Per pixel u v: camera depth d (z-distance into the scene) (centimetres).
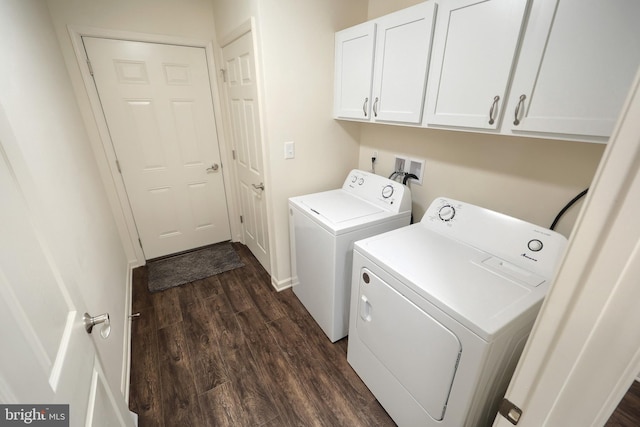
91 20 197
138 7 208
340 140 221
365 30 162
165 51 226
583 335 40
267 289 235
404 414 126
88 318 82
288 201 202
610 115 84
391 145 206
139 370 163
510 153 139
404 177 195
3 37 97
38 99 119
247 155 238
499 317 89
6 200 53
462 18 115
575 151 117
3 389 40
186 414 140
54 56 169
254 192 242
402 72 146
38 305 56
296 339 185
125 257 252
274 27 169
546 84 96
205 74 246
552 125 97
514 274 111
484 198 155
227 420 138
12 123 87
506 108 108
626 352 36
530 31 96
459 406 99
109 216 221
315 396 149
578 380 42
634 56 77
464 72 118
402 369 121
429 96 136
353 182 212
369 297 133
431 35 128
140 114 232
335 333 180
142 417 139
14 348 45
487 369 91
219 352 175
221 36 228
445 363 100
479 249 130
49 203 102
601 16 81
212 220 296
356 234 161
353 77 180
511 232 123
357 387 154
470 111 120
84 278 122
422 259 122
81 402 67
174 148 254
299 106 194
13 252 51
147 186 253
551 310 43
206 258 280
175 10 221
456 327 93
